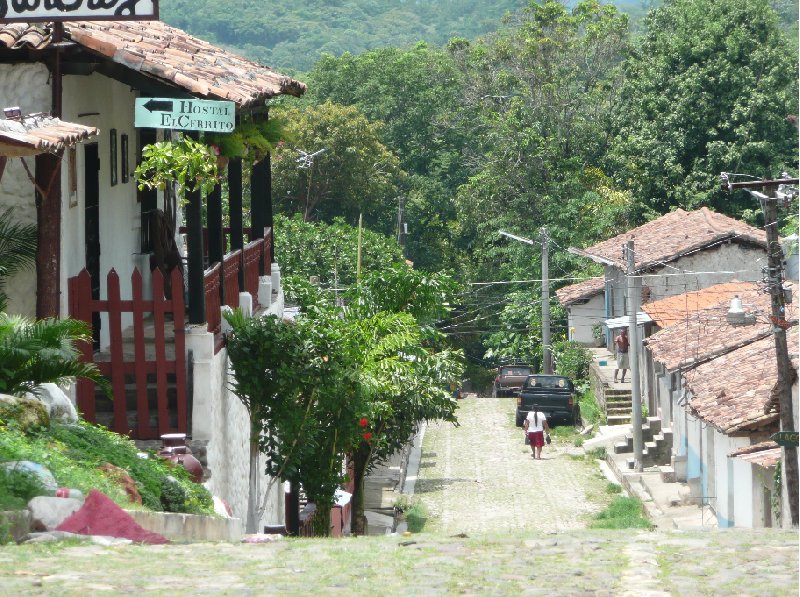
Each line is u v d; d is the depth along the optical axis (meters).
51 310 20.31
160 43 24.23
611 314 73.88
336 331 26.70
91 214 24.47
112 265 25.89
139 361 21.55
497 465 56.47
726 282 65.44
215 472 22.48
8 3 20.11
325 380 25.27
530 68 96.06
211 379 21.83
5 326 17.41
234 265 26.42
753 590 11.38
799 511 32.28
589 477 53.66
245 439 26.47
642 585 11.60
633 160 85.25
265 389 24.53
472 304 90.00
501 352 83.50
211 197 24.36
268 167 31.34
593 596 11.12
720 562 12.71
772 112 80.94
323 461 27.59
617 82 95.06
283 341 24.45
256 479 27.06
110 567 12.02
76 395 21.39
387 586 11.43
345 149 91.19
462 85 103.69
